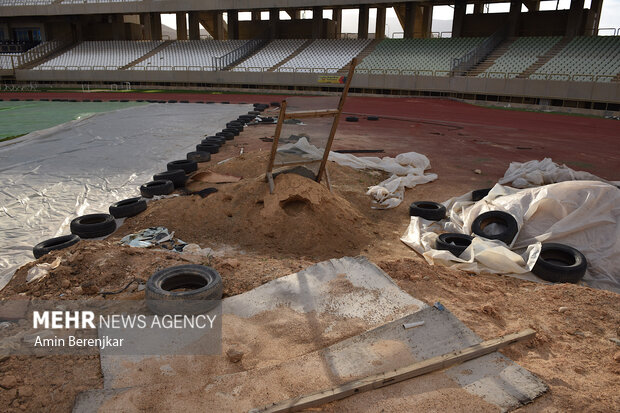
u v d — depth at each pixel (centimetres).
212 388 396
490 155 1650
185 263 640
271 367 423
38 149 1600
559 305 568
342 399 389
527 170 1208
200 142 1795
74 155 1509
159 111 2834
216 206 879
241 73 4434
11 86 4781
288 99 909
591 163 1539
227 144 1750
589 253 748
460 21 4391
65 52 5297
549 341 488
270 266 648
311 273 596
